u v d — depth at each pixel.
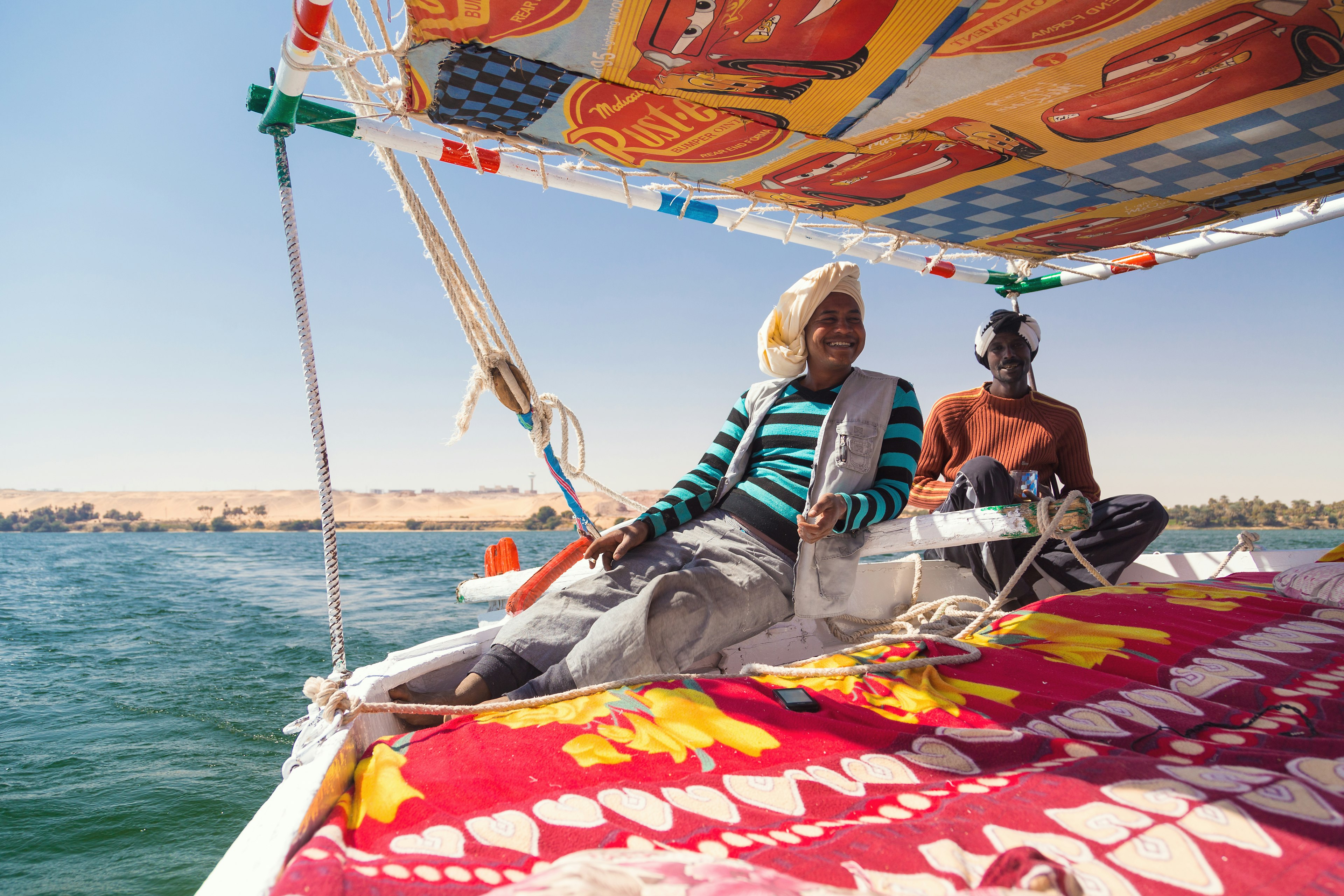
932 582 2.98
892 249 3.57
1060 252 3.64
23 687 8.89
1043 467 3.45
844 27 1.61
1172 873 0.85
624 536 2.21
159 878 3.91
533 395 2.49
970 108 2.03
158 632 13.55
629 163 2.39
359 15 1.74
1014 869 0.80
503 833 0.99
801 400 2.52
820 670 1.76
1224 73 1.88
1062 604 2.30
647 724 1.41
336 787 1.18
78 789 5.25
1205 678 1.63
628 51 1.68
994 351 3.49
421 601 18.81
